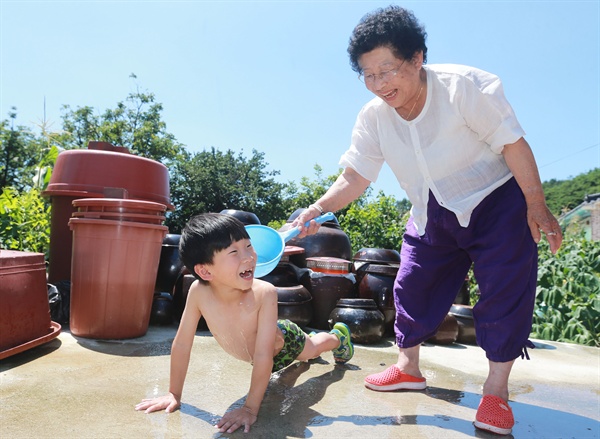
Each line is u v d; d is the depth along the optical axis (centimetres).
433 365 327
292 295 375
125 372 263
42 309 304
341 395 248
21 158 3497
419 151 231
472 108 214
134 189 387
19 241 516
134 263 332
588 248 677
